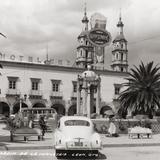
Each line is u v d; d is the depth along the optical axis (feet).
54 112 168.45
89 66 137.28
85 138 49.14
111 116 105.70
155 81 133.08
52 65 262.67
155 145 68.39
